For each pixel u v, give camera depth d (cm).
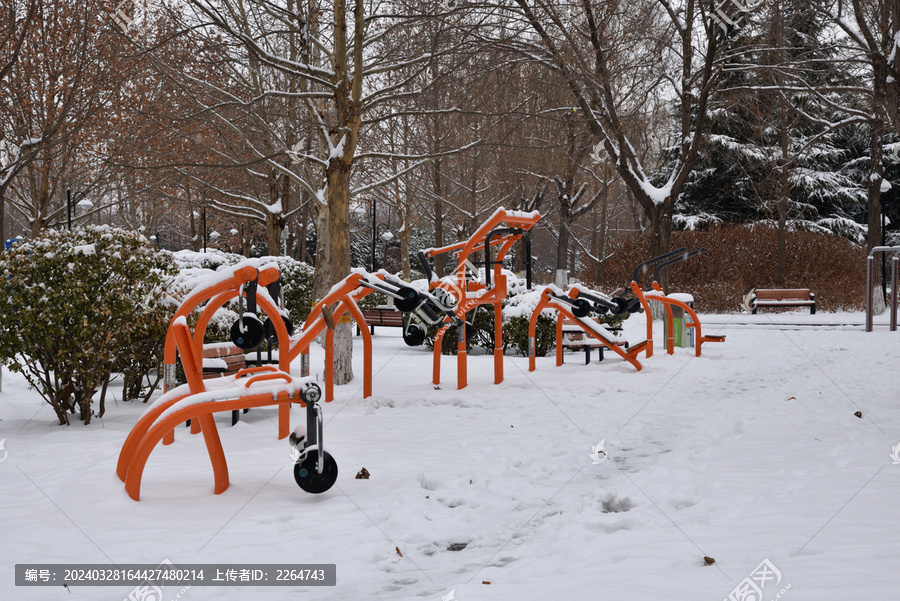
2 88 1822
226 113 1538
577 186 3216
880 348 1412
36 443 643
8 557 358
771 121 2836
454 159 2838
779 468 524
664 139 3825
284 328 603
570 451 605
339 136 1016
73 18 1848
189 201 2280
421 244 4984
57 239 741
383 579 333
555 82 1725
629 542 368
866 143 3628
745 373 1099
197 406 447
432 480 511
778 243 2677
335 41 1003
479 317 1405
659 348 1497
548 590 305
